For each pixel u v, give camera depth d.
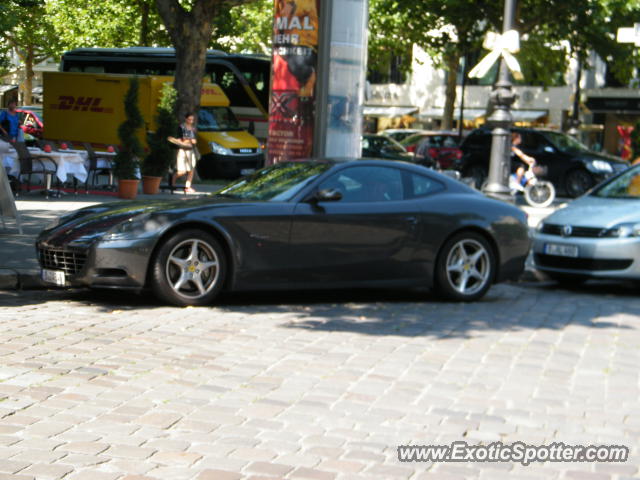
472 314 9.32
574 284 12.41
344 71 14.75
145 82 24.84
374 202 9.45
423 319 8.88
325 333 7.94
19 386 5.79
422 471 4.67
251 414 5.48
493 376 6.70
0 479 4.26
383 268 9.45
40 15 47.53
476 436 5.30
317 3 14.54
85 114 26.17
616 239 11.22
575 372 6.96
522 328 8.68
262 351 7.13
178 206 8.80
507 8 17.44
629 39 15.41
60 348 6.88
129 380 6.09
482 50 41.62
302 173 9.52
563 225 11.69
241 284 8.84
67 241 8.59
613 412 5.92
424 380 6.47
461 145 29.62
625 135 50.03
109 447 4.79
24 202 16.30
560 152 27.34
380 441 5.11
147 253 8.45
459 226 9.80
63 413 5.31
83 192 18.84
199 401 5.69
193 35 22.39
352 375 6.51
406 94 58.19
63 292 9.55
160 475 4.42
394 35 45.50
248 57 31.97
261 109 31.70
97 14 45.81
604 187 12.77
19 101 60.88
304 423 5.36
